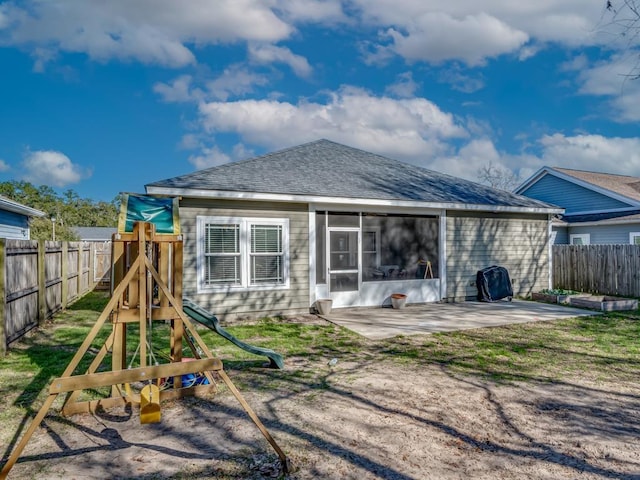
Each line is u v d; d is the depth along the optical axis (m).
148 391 3.02
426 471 2.97
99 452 3.26
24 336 7.02
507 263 12.32
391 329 7.97
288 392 4.59
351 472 2.95
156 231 4.45
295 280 9.57
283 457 2.97
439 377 5.11
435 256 11.45
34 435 3.56
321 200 9.44
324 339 7.18
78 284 11.83
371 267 12.02
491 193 12.81
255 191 8.82
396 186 11.28
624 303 10.25
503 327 8.16
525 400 4.36
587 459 3.16
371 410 4.08
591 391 4.64
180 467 3.02
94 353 6.10
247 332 7.73
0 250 5.80
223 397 4.45
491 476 2.91
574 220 19.70
